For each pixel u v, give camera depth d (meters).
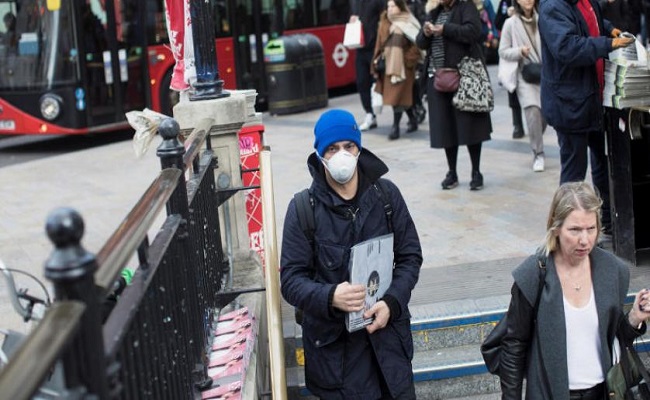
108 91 12.11
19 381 1.36
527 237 6.02
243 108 4.75
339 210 3.36
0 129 11.92
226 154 4.83
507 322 3.21
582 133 5.32
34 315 3.08
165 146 3.18
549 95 5.33
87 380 1.67
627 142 5.08
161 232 2.90
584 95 5.21
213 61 4.73
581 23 5.20
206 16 4.66
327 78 15.62
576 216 2.96
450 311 4.73
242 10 14.22
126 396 2.13
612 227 5.37
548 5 5.16
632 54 5.04
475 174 7.41
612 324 3.10
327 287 3.25
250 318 4.06
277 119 13.12
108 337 2.01
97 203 8.28
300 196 3.42
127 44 12.36
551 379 3.09
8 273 3.01
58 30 11.61
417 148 9.55
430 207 7.00
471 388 4.54
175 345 2.87
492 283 5.14
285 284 3.35
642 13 14.60
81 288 1.63
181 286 3.07
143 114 4.80
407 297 3.39
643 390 3.12
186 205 3.27
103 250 1.93
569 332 3.09
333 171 3.23
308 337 3.44
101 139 12.95
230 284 4.54
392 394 3.38
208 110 4.70
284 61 13.41
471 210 6.81
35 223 7.65
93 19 11.88
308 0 15.21
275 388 3.38
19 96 11.76
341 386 3.39
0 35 11.75
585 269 3.10
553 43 5.10
